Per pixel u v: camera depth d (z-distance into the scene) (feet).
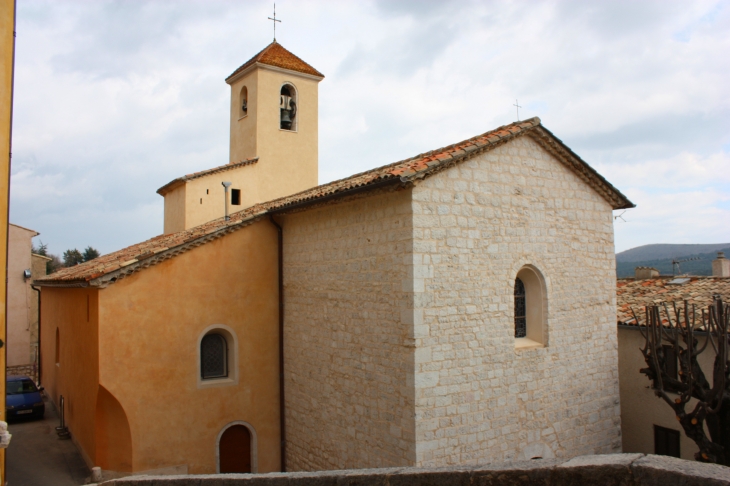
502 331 38.81
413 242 34.91
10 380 67.62
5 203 31.09
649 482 10.39
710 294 49.11
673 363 45.03
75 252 224.74
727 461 34.88
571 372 42.91
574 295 43.75
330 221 43.78
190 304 46.26
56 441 55.67
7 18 30.07
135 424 43.19
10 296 93.35
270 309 50.19
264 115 71.77
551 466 11.75
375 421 38.04
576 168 44.06
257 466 48.42
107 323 42.60
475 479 12.71
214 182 67.62
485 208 38.60
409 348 34.96
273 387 49.78
